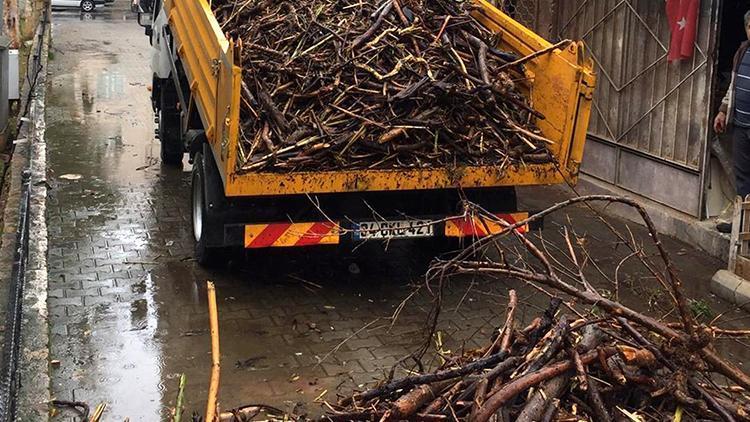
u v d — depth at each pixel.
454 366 3.81
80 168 9.05
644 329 3.83
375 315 5.58
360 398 3.60
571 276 4.23
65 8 28.34
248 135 5.42
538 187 8.90
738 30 7.34
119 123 11.55
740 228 5.96
